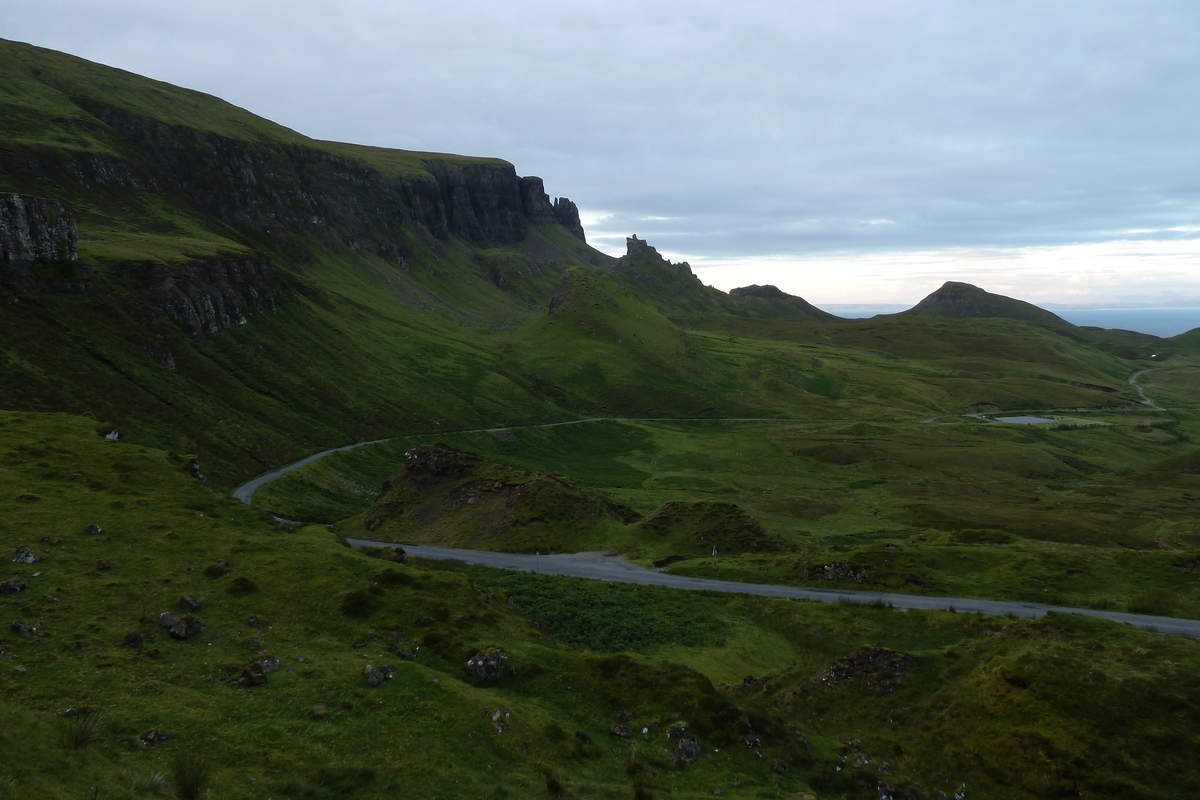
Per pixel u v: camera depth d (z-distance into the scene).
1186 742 34.47
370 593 45.25
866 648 48.56
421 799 25.28
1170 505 152.50
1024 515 135.75
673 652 55.28
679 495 153.25
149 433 123.44
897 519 136.38
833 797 32.44
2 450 60.47
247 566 47.41
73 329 137.62
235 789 22.84
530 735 31.91
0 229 137.62
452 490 107.00
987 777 35.59
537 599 66.69
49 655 31.44
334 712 30.91
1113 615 59.81
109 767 21.20
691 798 29.11
